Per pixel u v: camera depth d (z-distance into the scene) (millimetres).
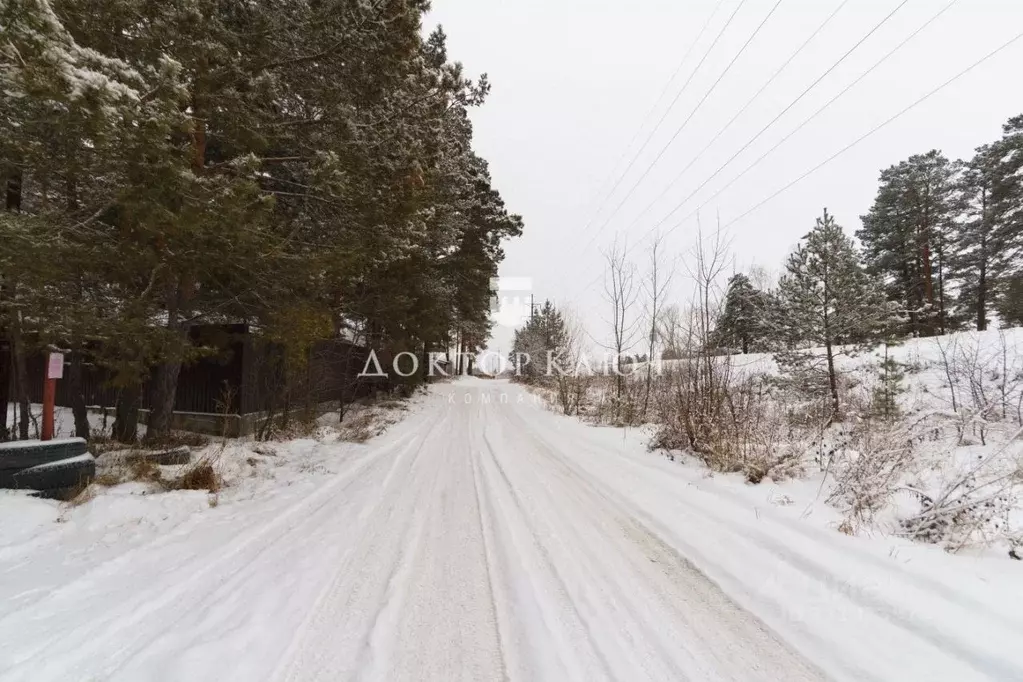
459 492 6305
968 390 10766
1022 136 21281
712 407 8867
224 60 6355
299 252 7961
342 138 8156
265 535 4586
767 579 3730
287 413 11164
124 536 4340
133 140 4398
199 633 2861
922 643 2852
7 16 3371
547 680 2494
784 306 15719
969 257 26625
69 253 5039
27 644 2701
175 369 8703
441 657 2682
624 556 4191
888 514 5215
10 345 7051
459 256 21859
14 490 4832
